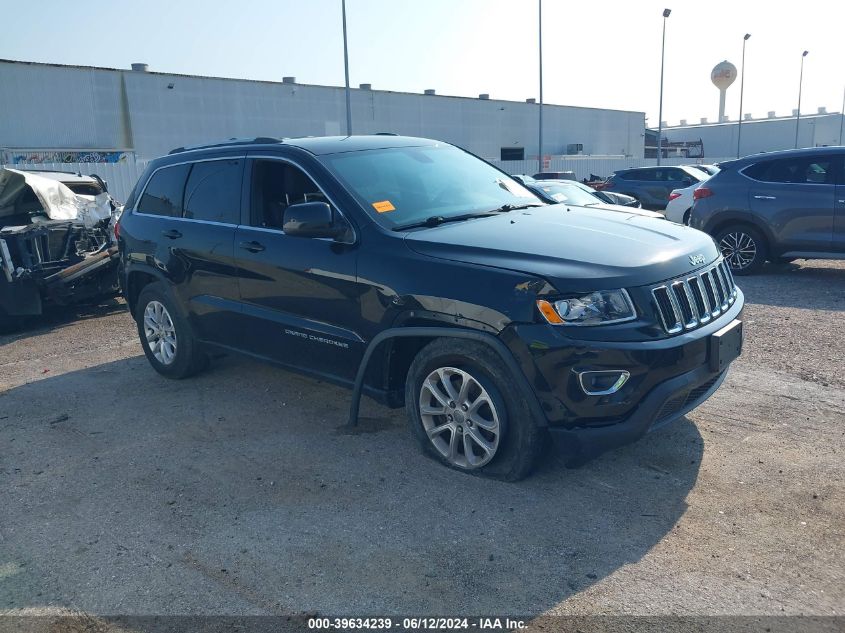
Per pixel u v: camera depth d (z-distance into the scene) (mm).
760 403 4820
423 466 4102
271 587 3039
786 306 7703
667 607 2785
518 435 3648
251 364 6297
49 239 8336
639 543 3227
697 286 3752
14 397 5781
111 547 3422
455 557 3189
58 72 31531
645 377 3408
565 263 3523
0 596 3080
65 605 2990
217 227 5172
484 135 49844
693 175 20719
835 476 3744
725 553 3117
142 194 6117
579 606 2818
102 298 9477
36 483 4160
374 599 2924
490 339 3545
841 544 3143
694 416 4645
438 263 3797
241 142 5277
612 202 12734
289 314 4668
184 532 3521
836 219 8875
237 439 4652
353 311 4195
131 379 6098
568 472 3918
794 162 9227
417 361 3990
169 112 35125
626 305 3422
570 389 3395
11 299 7941
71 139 32094
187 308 5570
